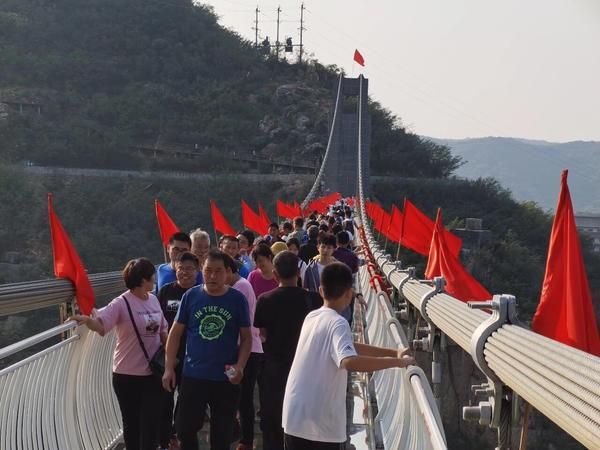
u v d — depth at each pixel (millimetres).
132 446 6645
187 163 89875
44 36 113188
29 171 64812
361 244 20203
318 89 126812
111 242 54906
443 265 8688
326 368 4547
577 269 4988
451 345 12281
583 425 3184
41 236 49969
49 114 87750
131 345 6504
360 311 13023
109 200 64375
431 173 113375
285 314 6352
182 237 7836
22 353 21703
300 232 14477
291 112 116750
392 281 11562
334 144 95062
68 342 6426
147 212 63156
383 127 116188
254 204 81375
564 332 5035
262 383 6438
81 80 104562
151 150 91875
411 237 13469
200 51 128250
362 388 9188
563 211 5094
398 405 6297
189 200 75875
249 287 7059
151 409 6512
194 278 7160
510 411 5102
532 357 3969
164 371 6359
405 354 4477
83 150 80688
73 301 7047
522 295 56750
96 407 7484
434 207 91438
